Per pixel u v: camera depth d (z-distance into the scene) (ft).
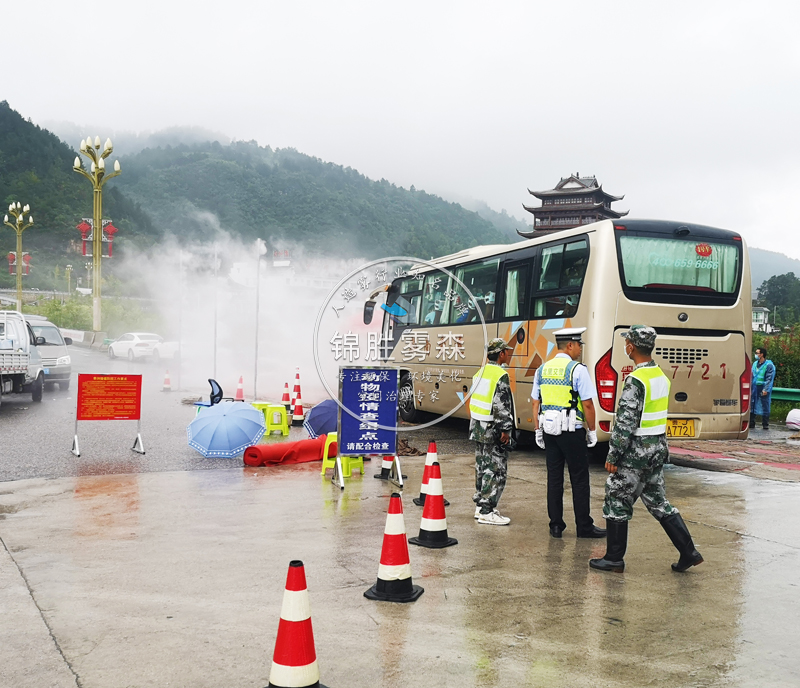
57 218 643.45
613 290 30.76
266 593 15.49
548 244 34.68
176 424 44.21
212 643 12.93
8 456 32.76
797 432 48.37
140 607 14.62
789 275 370.94
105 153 128.77
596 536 20.53
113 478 28.07
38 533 20.06
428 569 17.51
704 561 18.30
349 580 16.49
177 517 22.11
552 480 20.83
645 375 17.20
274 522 21.70
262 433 33.45
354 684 11.45
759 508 24.40
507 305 37.86
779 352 66.33
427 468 24.40
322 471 29.17
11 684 11.34
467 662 12.27
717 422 32.22
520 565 17.88
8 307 227.61
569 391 20.40
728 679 11.74
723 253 32.60
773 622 14.23
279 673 10.66
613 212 325.42
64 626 13.62
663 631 13.71
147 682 11.44
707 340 31.99
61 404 55.88
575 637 13.38
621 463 17.34
